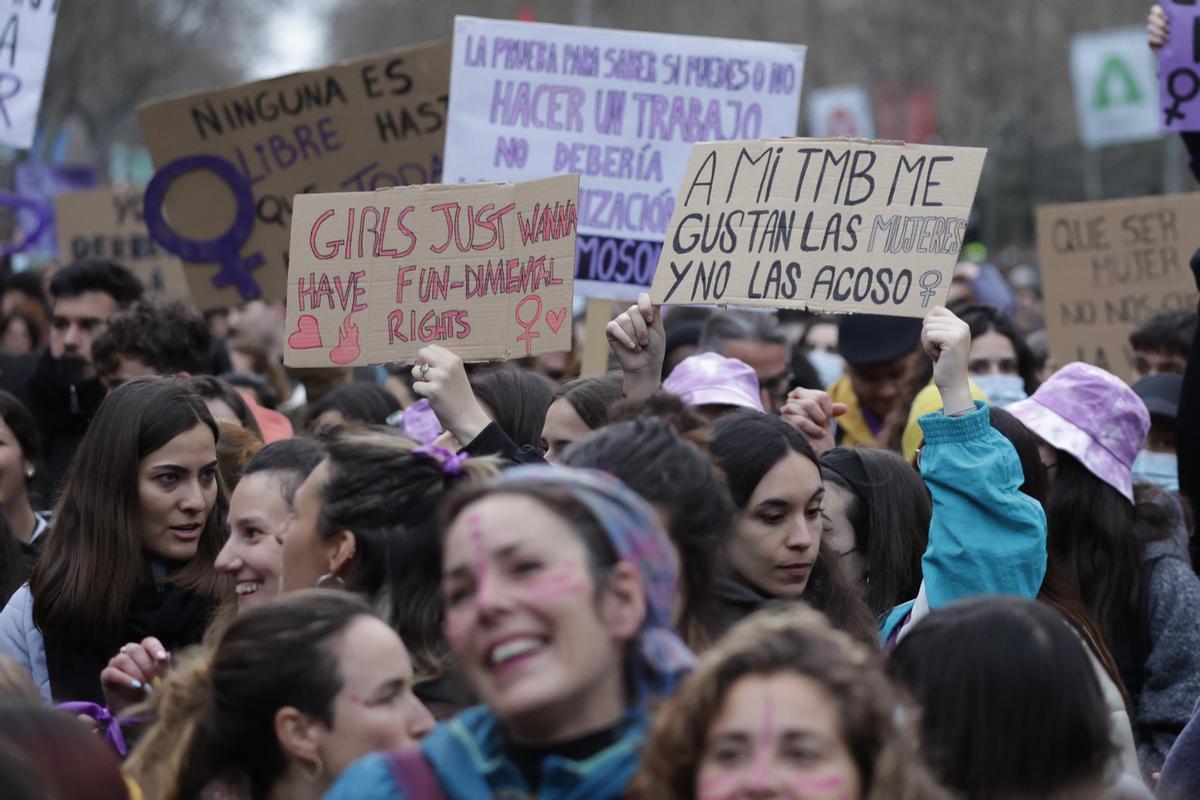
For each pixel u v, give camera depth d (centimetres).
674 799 669
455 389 1155
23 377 2159
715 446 1060
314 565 969
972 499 1081
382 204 1323
